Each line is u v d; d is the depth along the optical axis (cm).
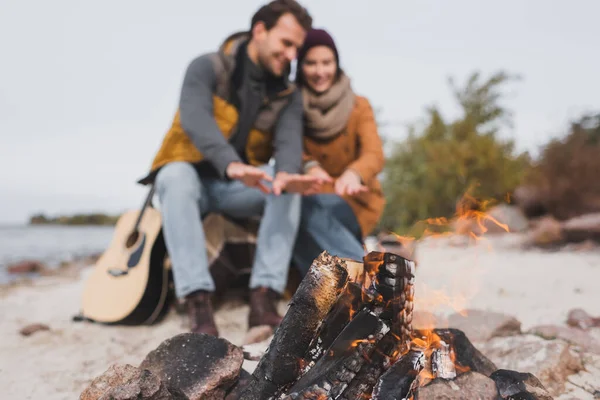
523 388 146
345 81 340
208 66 299
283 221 294
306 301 143
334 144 340
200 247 279
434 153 1243
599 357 217
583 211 872
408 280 139
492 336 236
